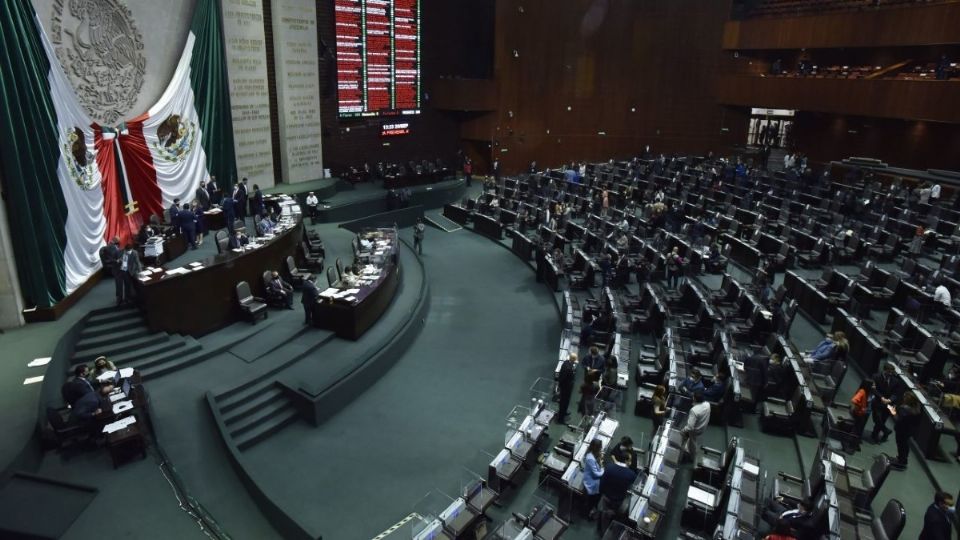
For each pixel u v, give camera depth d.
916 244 21.00
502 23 37.47
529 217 30.08
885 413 11.85
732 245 23.69
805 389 12.42
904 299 17.53
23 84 14.22
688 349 16.02
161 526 9.94
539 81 39.84
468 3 38.50
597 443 10.55
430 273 25.61
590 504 10.72
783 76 35.88
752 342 16.38
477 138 39.75
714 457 11.50
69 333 14.24
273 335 16.86
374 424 14.41
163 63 21.14
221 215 22.03
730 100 39.28
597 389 13.37
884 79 30.30
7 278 14.18
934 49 32.00
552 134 41.38
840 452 11.17
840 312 16.27
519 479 12.02
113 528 9.82
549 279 23.33
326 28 31.31
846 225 24.69
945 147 31.59
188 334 16.06
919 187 27.48
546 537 9.41
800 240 22.78
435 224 32.66
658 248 23.55
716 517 9.95
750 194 28.16
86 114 17.22
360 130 34.72
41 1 15.27
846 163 32.69
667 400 12.91
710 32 39.81
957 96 27.23
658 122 41.88
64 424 11.28
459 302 22.42
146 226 18.23
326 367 15.73
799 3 37.88
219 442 12.41
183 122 22.14
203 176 23.75
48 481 10.51
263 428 13.68
